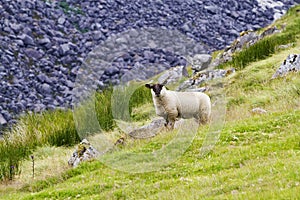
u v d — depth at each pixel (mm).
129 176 35500
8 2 116875
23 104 86688
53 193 34719
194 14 134750
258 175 28438
